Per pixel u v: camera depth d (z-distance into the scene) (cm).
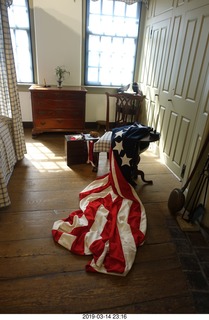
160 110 297
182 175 236
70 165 266
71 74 374
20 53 353
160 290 123
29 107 381
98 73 393
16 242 149
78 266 134
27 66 364
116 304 114
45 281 124
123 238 151
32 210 182
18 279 124
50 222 169
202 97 179
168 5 268
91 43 369
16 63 358
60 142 338
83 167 264
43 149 309
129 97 339
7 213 177
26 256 139
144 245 154
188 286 127
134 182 228
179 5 239
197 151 177
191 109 217
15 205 187
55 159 280
